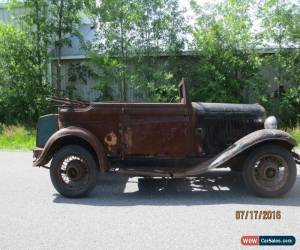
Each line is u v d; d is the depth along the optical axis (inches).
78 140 296.4
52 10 732.0
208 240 208.5
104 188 314.3
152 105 297.3
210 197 285.1
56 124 319.6
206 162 286.8
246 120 308.0
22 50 713.0
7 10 767.1
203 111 303.6
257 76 663.1
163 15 692.7
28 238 215.5
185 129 298.4
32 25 728.3
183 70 700.0
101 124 297.7
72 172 287.9
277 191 278.2
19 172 378.3
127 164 303.6
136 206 267.4
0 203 279.1
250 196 285.6
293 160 277.3
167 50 693.3
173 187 313.6
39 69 725.9
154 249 198.5
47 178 353.1
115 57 705.0
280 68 666.8
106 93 718.5
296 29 644.1
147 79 681.6
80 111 297.7
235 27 662.5
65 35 768.3
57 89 752.3
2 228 230.7
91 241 209.8
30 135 589.3
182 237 212.8
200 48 685.3
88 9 713.6
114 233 219.9
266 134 274.1
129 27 693.9
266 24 659.4
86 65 747.4
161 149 299.1
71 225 233.6
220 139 305.3
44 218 246.5
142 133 297.4
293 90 649.0
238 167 297.3
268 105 664.4
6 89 715.4
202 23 688.4
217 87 654.5
